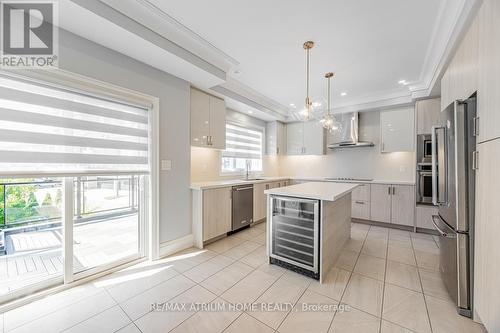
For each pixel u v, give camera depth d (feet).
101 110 7.09
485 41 4.70
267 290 6.57
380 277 7.32
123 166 7.68
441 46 7.58
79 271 7.02
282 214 8.08
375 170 15.07
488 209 4.59
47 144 5.98
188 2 5.85
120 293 6.40
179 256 8.98
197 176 12.31
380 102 13.46
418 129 12.14
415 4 5.89
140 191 8.51
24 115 5.62
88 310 5.65
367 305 5.88
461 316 5.45
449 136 5.94
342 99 14.35
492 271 4.40
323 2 5.83
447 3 5.80
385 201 13.01
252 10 6.17
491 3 4.44
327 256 7.54
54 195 8.02
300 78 10.84
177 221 9.52
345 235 10.18
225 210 11.19
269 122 17.72
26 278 6.70
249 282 7.02
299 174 18.65
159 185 8.71
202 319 5.36
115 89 7.24
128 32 6.23
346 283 6.96
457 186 5.46
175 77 9.32
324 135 16.53
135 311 5.63
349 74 10.36
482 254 4.85
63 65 6.09
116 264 7.80
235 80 11.20
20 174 5.49
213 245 10.28
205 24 6.78
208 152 13.01
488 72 4.57
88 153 6.78
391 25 6.77
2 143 5.31
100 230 11.82
